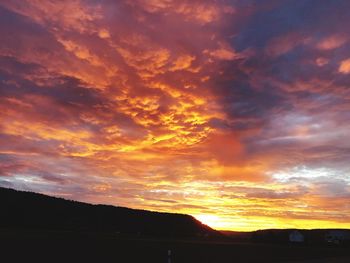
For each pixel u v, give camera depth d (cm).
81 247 3347
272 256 4119
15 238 3631
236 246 5069
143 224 10356
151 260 3052
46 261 2481
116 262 2784
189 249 4028
